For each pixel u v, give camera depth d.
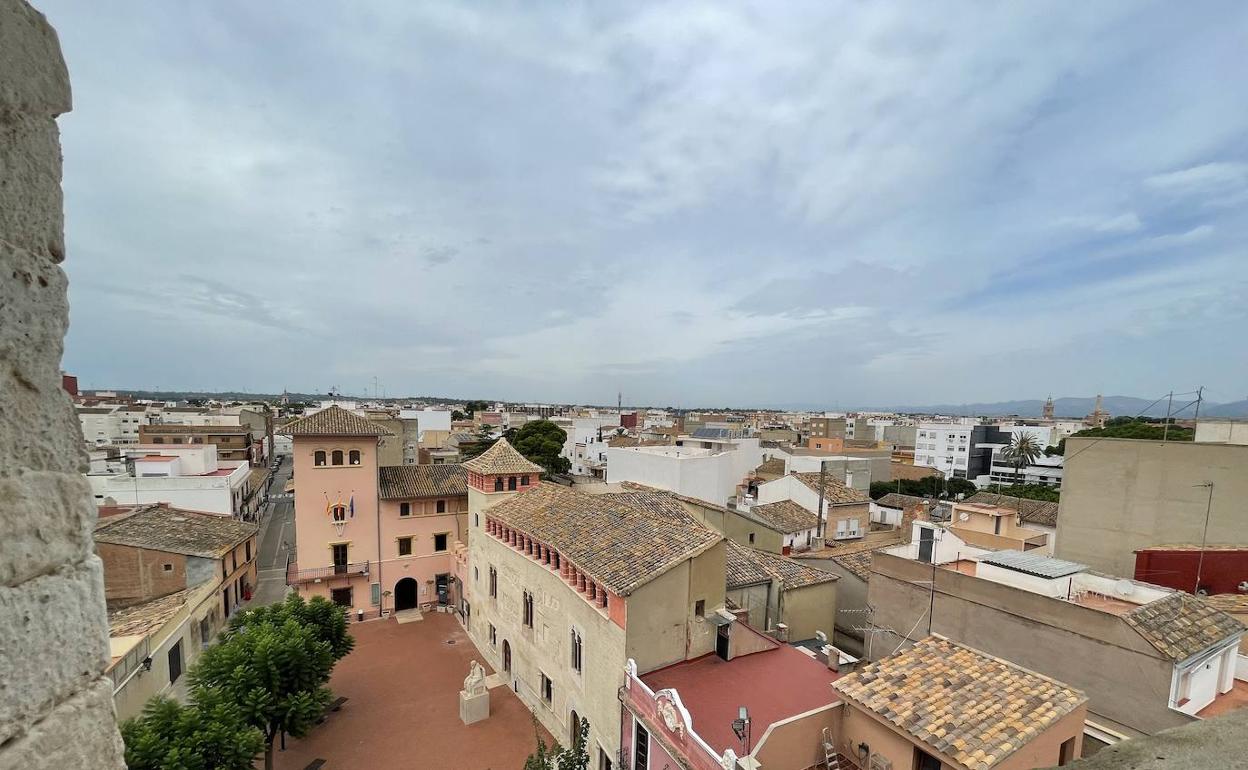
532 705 26.88
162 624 22.50
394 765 23.42
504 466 34.28
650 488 42.00
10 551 2.61
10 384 2.66
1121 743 3.58
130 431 99.94
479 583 34.50
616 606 19.72
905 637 20.75
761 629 26.97
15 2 2.79
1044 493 59.94
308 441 37.91
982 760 12.07
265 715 21.23
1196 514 24.95
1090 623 15.77
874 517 53.66
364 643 35.38
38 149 2.89
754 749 14.59
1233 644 16.09
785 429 122.38
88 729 3.02
